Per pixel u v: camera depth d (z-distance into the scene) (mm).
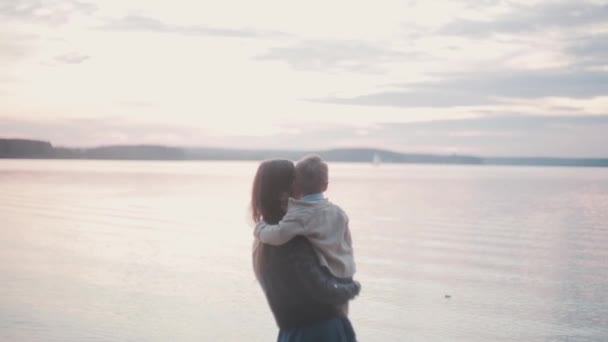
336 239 3023
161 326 7074
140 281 9797
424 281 10281
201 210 27250
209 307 8039
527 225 21750
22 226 19312
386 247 15000
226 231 18344
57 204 30031
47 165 150500
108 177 72562
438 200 37281
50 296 8555
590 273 11273
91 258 12352
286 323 3078
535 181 85750
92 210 26516
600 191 53531
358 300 8711
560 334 7004
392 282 10164
